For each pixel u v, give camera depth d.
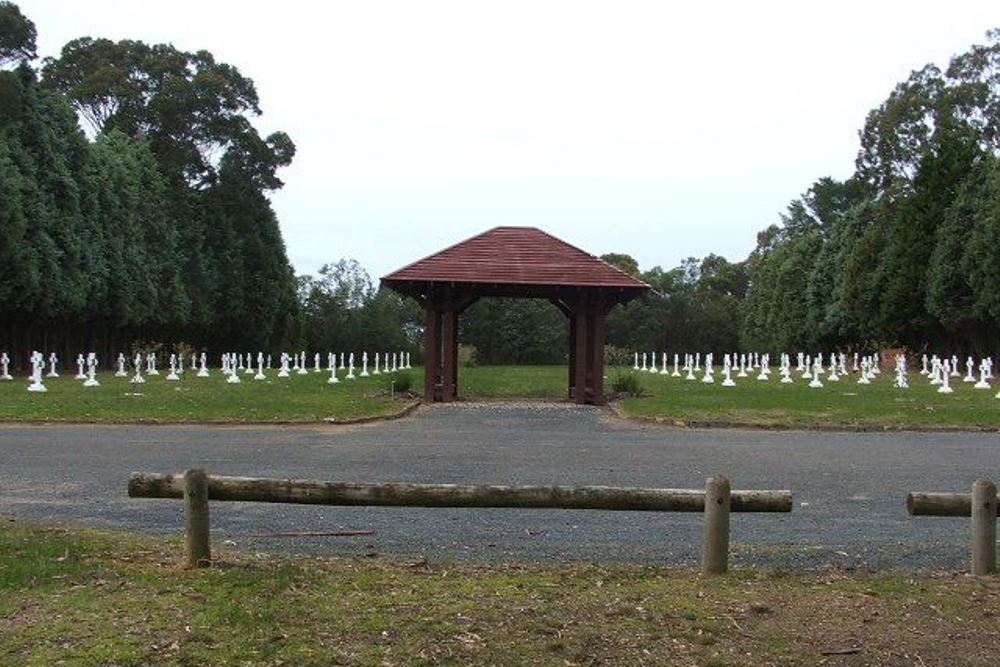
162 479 6.63
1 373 36.06
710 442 15.46
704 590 6.09
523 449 14.25
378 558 7.07
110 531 7.94
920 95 49.06
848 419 18.75
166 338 51.44
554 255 26.14
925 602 5.86
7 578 6.07
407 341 64.50
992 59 47.75
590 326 25.66
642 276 75.94
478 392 29.62
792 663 4.88
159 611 5.45
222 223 50.88
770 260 67.56
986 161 41.41
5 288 33.28
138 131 49.59
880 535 8.26
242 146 51.47
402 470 11.75
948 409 21.05
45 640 4.96
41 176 36.84
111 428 16.56
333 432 16.66
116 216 42.84
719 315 72.06
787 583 6.32
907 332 44.94
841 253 55.16
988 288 36.62
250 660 4.74
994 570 6.65
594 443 15.22
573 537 8.06
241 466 12.00
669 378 38.25
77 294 37.81
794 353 61.78
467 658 4.84
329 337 63.16
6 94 34.78
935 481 11.27
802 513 9.26
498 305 62.72
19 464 12.02
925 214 43.44
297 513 9.01
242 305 51.59
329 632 5.15
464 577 6.39
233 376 32.41
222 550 7.27
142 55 50.88
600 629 5.29
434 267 25.62
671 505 6.49
